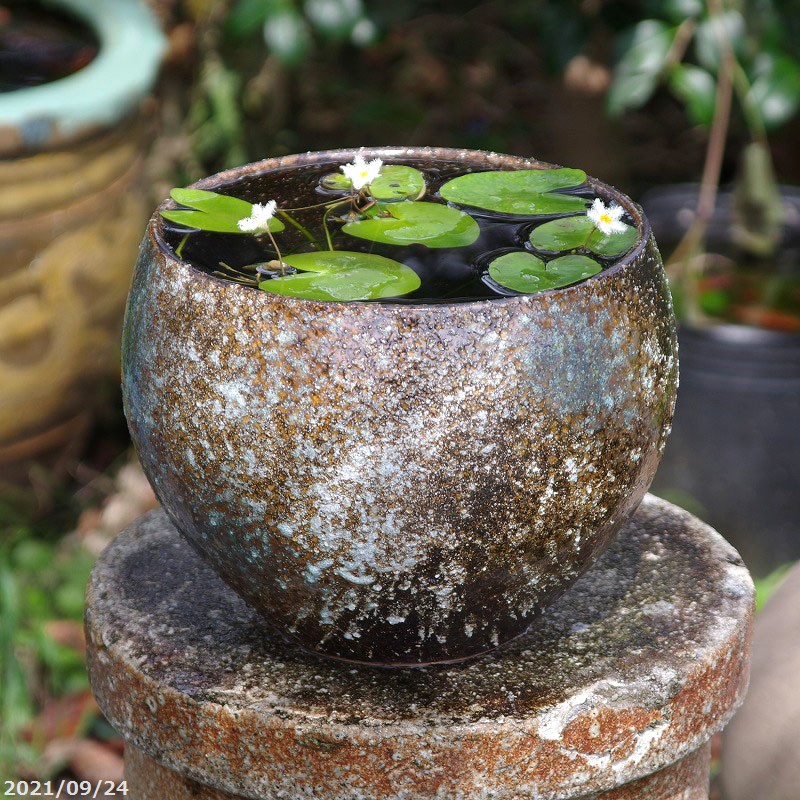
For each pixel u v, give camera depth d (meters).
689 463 1.68
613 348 1.06
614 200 1.14
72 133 1.59
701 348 1.65
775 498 1.67
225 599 1.18
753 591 1.18
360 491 1.04
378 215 1.13
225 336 1.04
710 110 1.70
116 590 1.18
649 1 1.65
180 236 1.13
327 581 1.07
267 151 2.29
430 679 1.11
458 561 1.06
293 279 1.07
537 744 1.09
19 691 1.50
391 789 1.09
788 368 1.62
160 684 1.11
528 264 1.09
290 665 1.13
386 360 1.03
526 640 1.14
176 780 1.15
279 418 1.04
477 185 1.15
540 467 1.05
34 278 1.61
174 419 1.07
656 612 1.16
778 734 1.21
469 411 1.03
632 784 1.13
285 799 1.10
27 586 1.63
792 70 1.69
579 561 1.09
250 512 1.06
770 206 1.74
